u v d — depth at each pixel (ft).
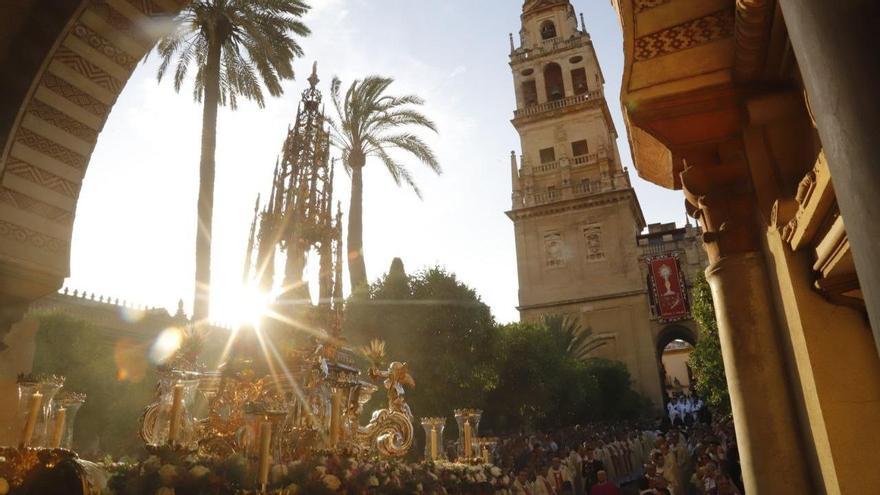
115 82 20.65
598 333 146.51
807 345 10.09
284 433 22.49
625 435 78.74
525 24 187.73
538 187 166.09
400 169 87.04
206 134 63.10
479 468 28.86
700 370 72.54
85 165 20.07
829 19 4.59
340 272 28.86
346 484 20.12
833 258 9.29
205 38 67.10
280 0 68.28
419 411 67.82
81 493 11.00
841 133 4.41
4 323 18.34
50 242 18.95
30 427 14.51
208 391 24.44
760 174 11.92
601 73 186.70
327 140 30.86
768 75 11.66
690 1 12.00
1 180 17.92
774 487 11.25
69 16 19.07
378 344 30.96
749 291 12.51
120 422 63.31
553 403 93.15
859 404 9.59
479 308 75.92
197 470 16.53
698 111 12.55
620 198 155.43
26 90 18.54
